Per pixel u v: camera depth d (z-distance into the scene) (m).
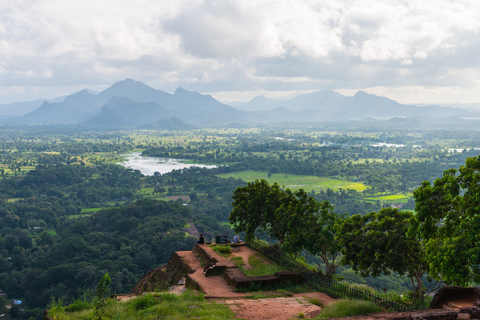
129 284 89.25
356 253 22.64
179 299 16.72
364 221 23.78
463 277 16.69
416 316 10.10
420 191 19.97
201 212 157.12
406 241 20.91
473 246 16.45
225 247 28.97
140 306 15.84
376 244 21.42
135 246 109.75
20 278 97.12
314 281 21.22
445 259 16.72
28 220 151.38
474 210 17.25
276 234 33.28
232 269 23.50
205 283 21.78
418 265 22.03
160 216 131.12
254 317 14.66
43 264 101.38
